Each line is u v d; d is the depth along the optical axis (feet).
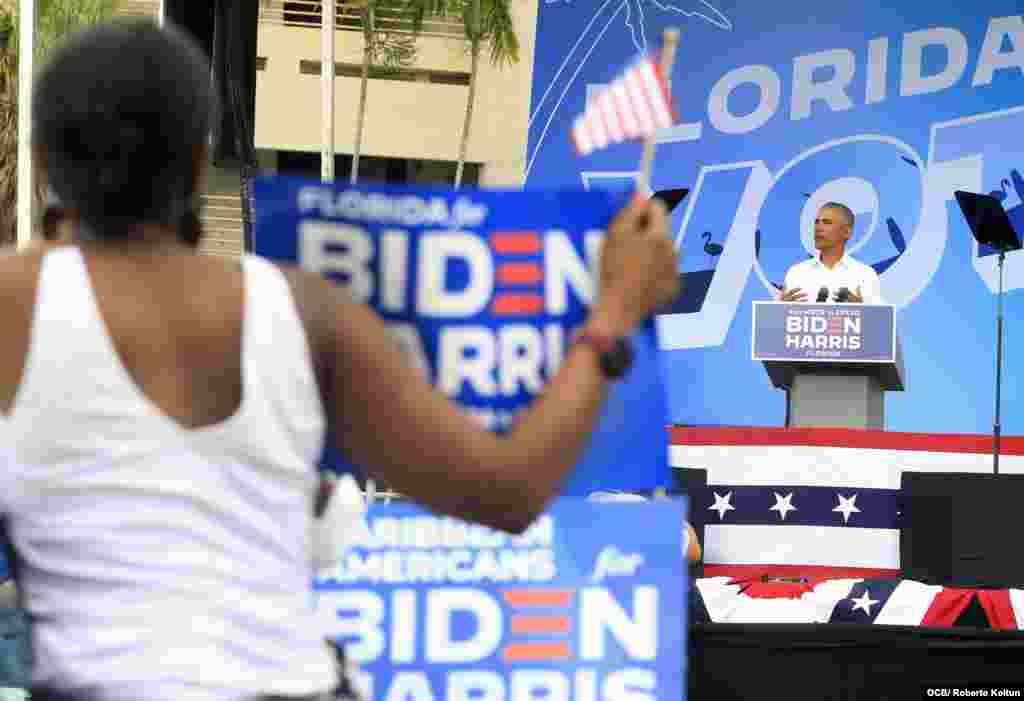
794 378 78.48
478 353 18.19
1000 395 76.59
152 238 13.05
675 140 80.59
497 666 23.12
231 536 12.57
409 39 101.86
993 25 80.02
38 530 12.39
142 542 12.26
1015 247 78.89
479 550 23.18
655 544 23.17
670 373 79.05
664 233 14.38
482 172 105.50
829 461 64.80
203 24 97.09
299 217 18.02
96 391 12.34
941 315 79.05
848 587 53.36
